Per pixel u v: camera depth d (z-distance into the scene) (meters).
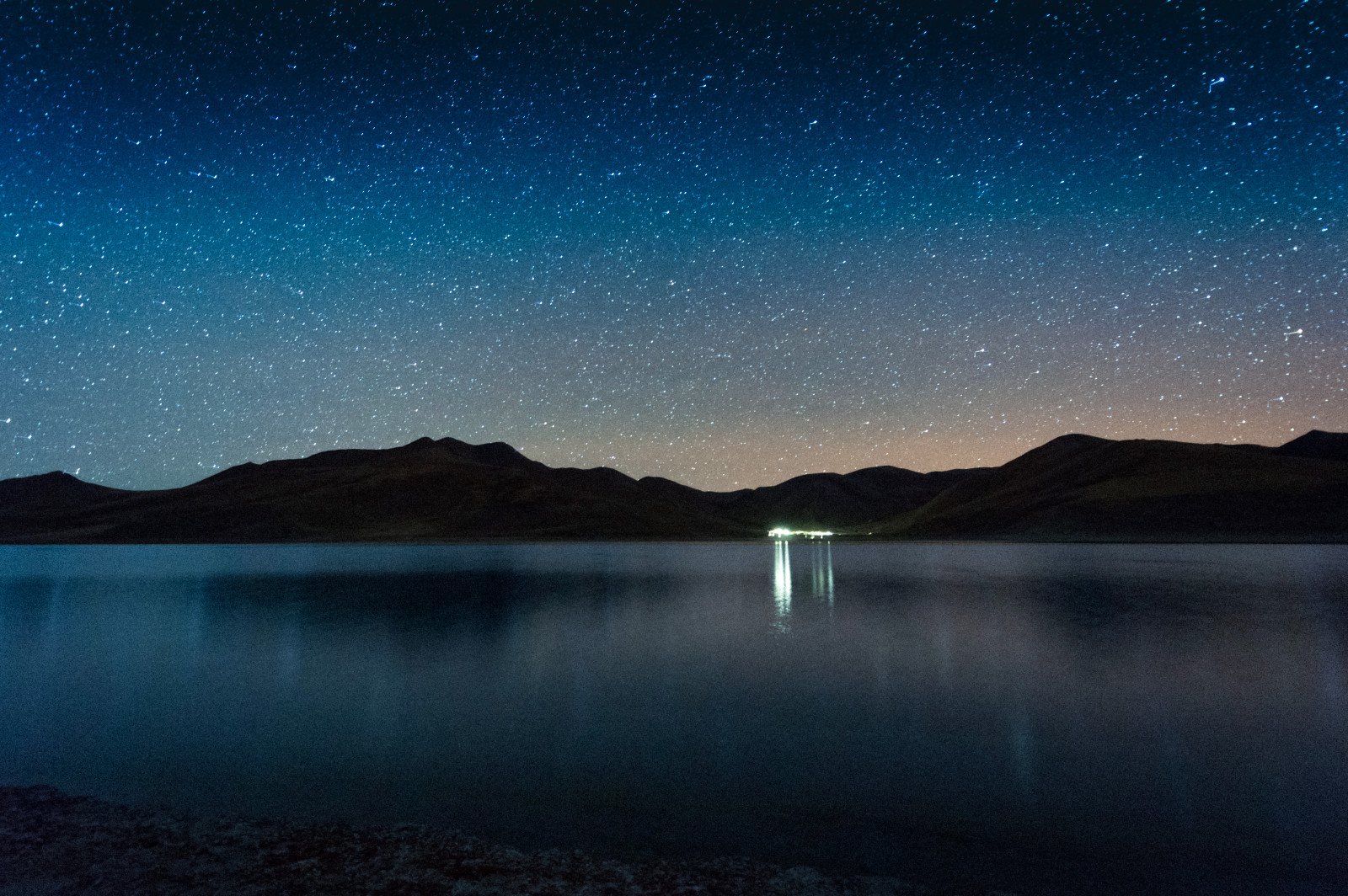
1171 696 12.35
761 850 6.66
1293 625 20.47
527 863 6.25
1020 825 7.25
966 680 13.64
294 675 14.38
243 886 5.72
